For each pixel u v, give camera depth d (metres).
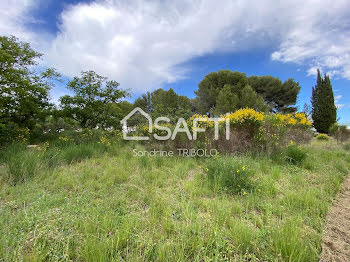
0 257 1.20
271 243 1.38
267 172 3.37
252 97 14.57
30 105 6.50
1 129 5.40
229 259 1.28
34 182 2.65
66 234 1.46
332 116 17.89
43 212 1.77
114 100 8.60
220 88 17.58
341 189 2.58
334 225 1.69
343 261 1.26
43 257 1.22
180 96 19.17
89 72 7.91
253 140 4.71
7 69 5.71
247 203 2.06
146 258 1.25
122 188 2.58
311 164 3.74
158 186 2.69
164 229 1.60
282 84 19.05
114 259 1.23
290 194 2.25
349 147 6.46
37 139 6.94
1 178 2.73
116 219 1.74
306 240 1.42
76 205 1.99
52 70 7.35
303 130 5.95
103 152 5.30
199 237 1.40
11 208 1.94
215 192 2.44
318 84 19.03
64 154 4.19
